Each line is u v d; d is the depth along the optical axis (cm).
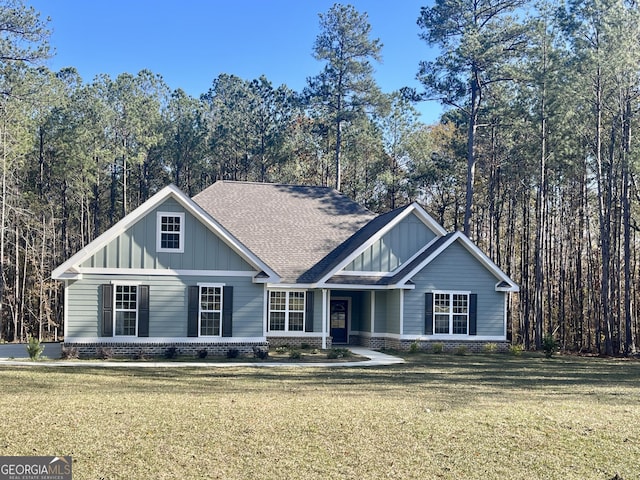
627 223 3359
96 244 2484
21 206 4631
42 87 4159
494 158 4644
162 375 1945
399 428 1179
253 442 1076
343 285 3023
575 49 3372
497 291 3130
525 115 3900
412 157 5416
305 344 3003
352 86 5178
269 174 5944
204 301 2595
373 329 3166
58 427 1142
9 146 3944
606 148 3666
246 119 5850
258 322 2642
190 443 1063
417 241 3206
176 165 5850
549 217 4744
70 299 2462
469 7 4059
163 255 2555
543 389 1761
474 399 1527
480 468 967
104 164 5266
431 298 3048
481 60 3853
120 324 2506
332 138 5738
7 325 4819
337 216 3594
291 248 3266
